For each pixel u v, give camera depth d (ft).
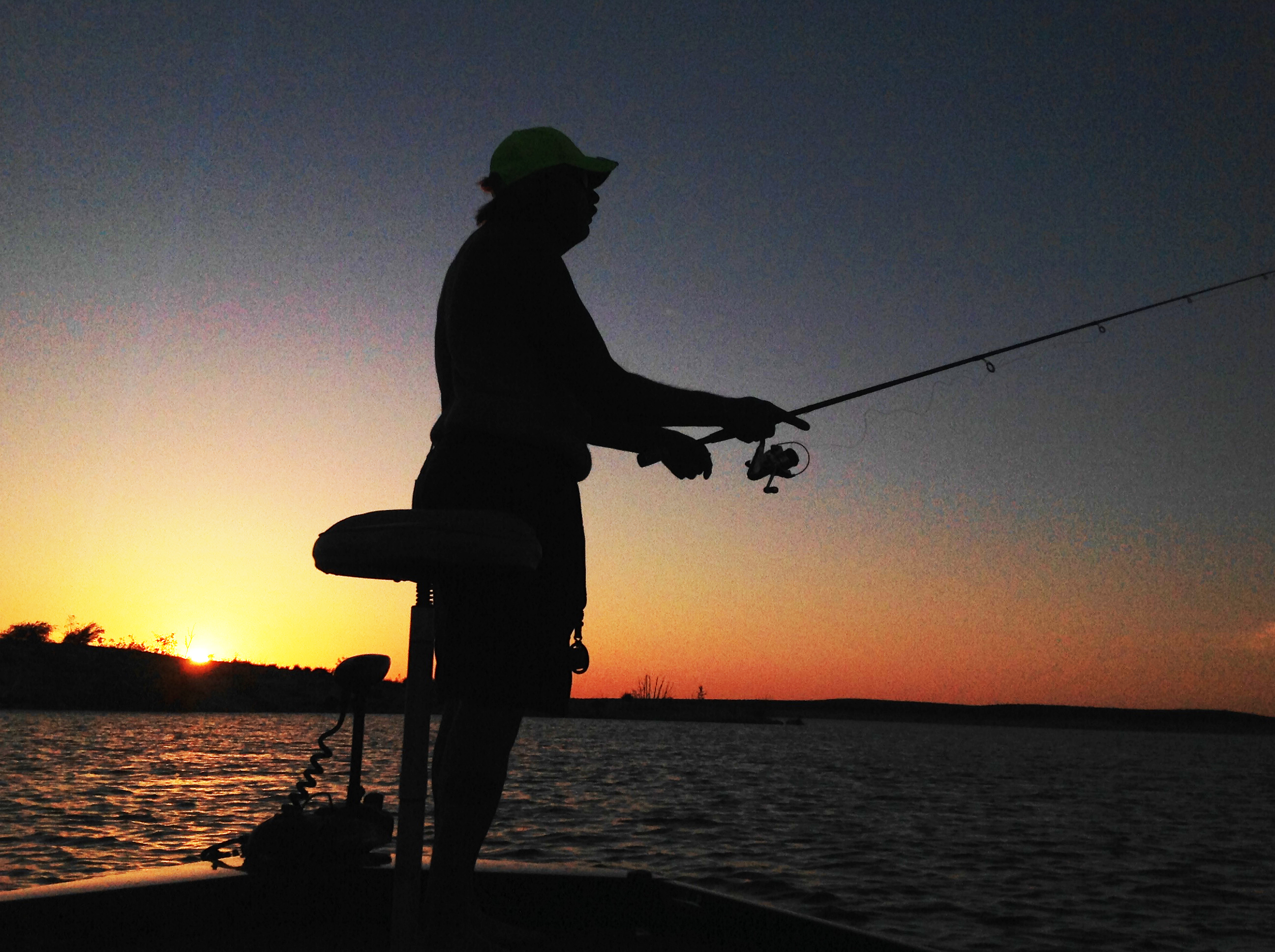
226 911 5.71
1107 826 69.51
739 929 5.55
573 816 59.82
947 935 32.12
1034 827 66.90
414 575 3.76
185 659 285.43
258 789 65.31
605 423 6.42
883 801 81.30
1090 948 31.24
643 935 5.99
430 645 3.65
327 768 86.94
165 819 48.08
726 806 70.23
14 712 202.08
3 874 32.17
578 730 306.55
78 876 31.89
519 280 5.32
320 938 5.51
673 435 6.61
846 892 38.47
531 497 5.12
